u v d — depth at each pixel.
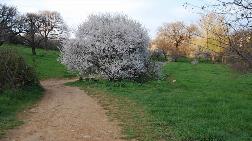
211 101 18.61
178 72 44.38
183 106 17.02
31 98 19.42
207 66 53.16
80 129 13.02
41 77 39.75
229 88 27.92
